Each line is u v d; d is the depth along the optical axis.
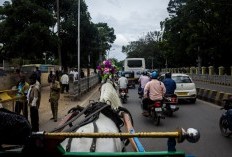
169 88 15.98
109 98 5.92
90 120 4.66
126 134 3.60
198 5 51.09
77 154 3.57
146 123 14.16
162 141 10.37
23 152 3.68
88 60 46.34
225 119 11.04
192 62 71.94
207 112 17.38
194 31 51.19
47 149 3.62
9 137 3.72
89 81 34.50
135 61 45.47
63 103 22.20
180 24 57.91
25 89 12.91
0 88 26.23
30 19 31.36
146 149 9.38
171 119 15.11
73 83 23.45
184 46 61.97
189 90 21.55
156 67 110.81
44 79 39.31
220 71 49.38
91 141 3.98
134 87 37.53
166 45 74.00
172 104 15.58
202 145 9.93
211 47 51.56
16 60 41.00
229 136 11.05
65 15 43.50
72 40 43.81
